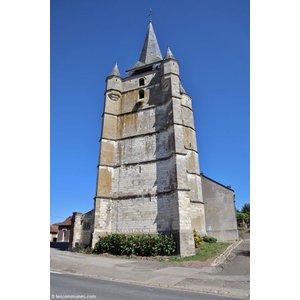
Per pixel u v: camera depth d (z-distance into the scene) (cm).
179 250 2131
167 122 2661
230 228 2992
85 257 2142
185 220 2236
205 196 3189
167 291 1048
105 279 1324
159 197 2466
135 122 2912
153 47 3741
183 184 2345
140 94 3044
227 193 3130
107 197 2675
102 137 2870
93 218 2639
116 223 2600
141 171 2658
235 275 1370
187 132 3153
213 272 1483
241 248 2233
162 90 2875
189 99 3353
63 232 5269
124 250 2236
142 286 1155
